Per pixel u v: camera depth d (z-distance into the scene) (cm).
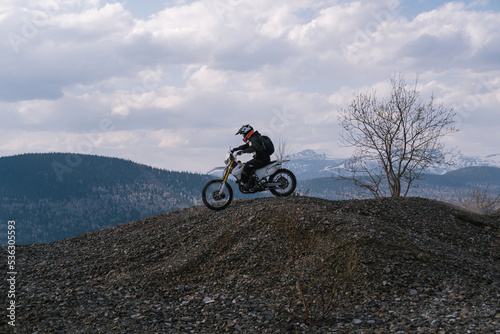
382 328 507
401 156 1911
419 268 698
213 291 691
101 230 1218
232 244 862
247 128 1054
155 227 1088
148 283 740
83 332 508
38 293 662
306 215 889
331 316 565
